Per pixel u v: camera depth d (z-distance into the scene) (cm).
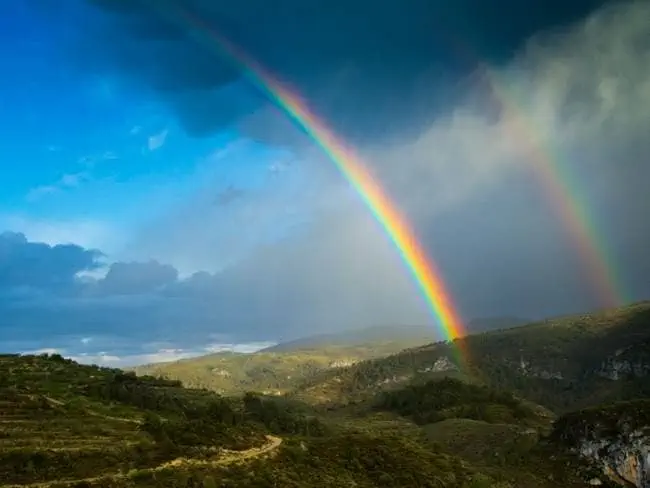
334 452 10088
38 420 9275
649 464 14162
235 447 9050
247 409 14625
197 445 8669
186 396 14575
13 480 6569
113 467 7250
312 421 15575
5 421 9025
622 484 14612
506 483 12950
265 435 10569
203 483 7031
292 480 8012
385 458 10369
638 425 15075
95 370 15412
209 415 11475
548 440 17312
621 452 14875
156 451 8006
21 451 7181
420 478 9850
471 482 10844
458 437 18575
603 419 16050
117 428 9269
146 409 11581
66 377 13425
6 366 13750
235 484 7312
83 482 6550
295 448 9588
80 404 10781
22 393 10806
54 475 6812
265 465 8388
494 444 17488
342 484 8581
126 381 14350
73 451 7438
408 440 12650
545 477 14950
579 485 14562
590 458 15500
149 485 6738
